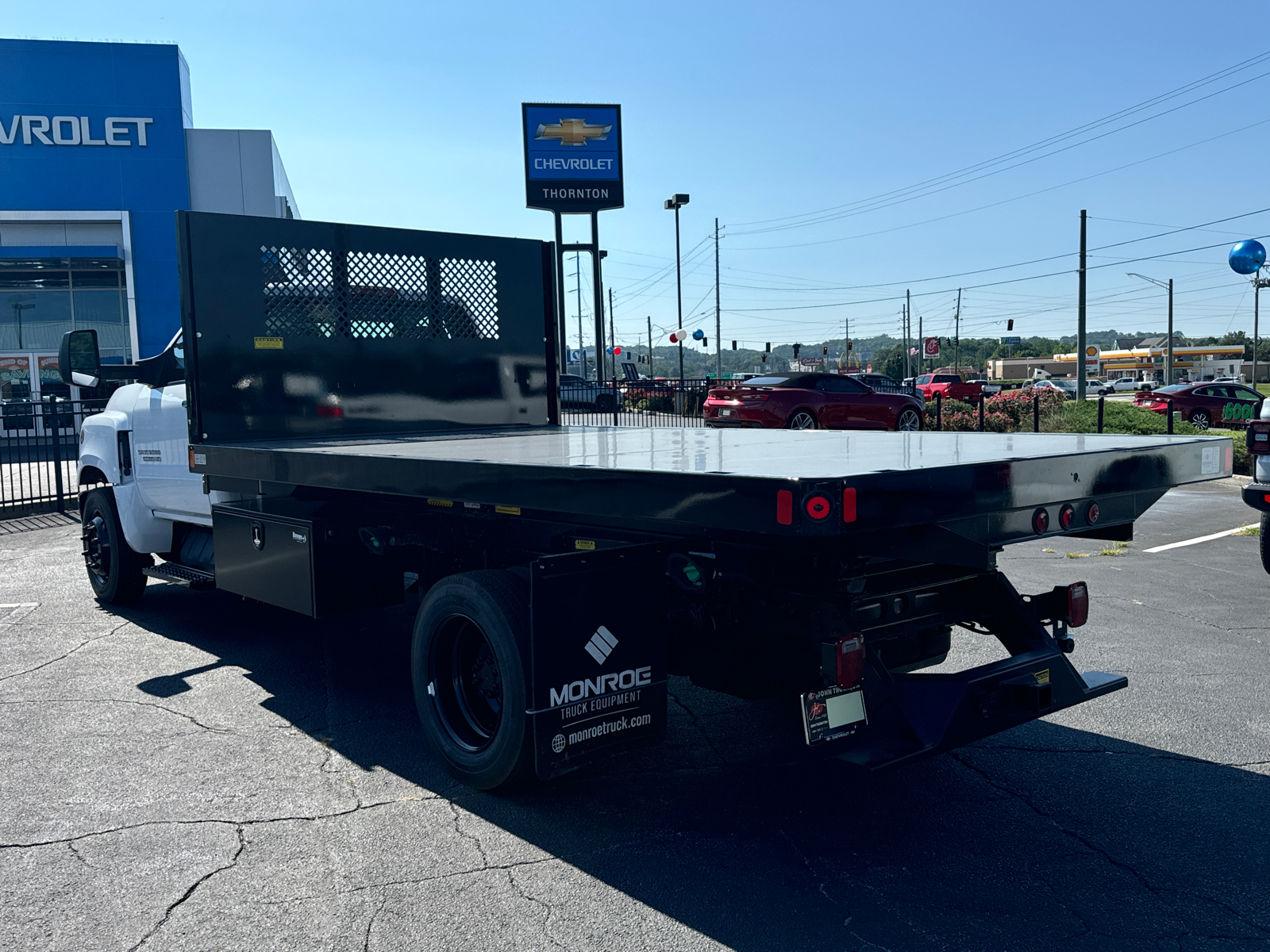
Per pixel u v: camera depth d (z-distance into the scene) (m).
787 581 3.24
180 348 6.39
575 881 3.07
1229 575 7.80
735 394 21.53
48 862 3.21
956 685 3.16
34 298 27.61
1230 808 3.57
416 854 3.27
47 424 13.23
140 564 6.89
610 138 34.31
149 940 2.74
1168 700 4.77
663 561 3.47
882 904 2.91
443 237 5.86
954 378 41.34
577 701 3.30
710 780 3.91
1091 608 6.68
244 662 5.64
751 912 2.87
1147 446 3.45
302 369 5.38
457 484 3.38
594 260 34.84
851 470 2.62
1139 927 2.77
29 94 27.03
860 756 2.99
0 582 8.21
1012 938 2.72
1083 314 34.97
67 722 4.61
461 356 5.98
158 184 28.06
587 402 23.50
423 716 3.99
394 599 4.73
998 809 3.59
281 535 4.62
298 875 3.12
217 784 3.87
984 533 2.88
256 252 5.20
